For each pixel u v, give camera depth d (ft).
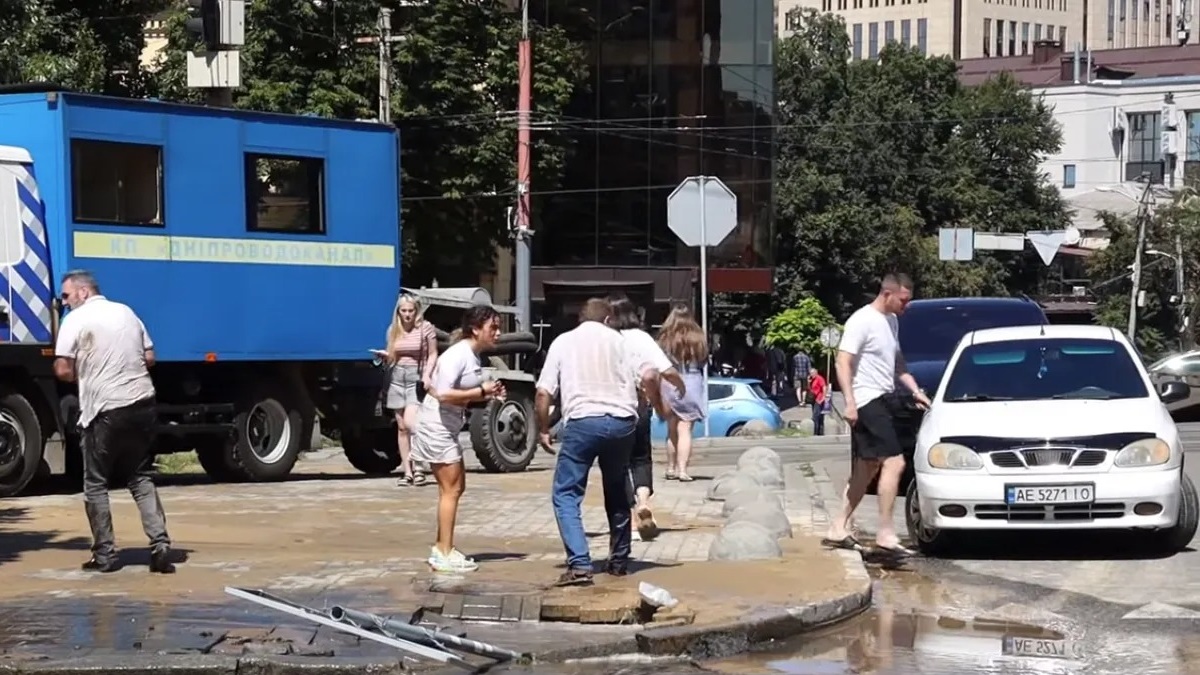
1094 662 29.78
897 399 46.26
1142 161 412.98
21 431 55.16
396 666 28.30
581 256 174.81
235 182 61.87
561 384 35.88
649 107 175.94
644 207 175.73
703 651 30.60
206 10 62.59
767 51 177.68
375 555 41.14
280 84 119.34
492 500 55.57
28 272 55.31
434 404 37.70
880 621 34.24
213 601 33.86
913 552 44.50
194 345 60.29
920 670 29.12
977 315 68.54
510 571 37.73
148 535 37.76
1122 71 450.30
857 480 42.96
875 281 246.68
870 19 634.84
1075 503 41.57
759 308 221.87
